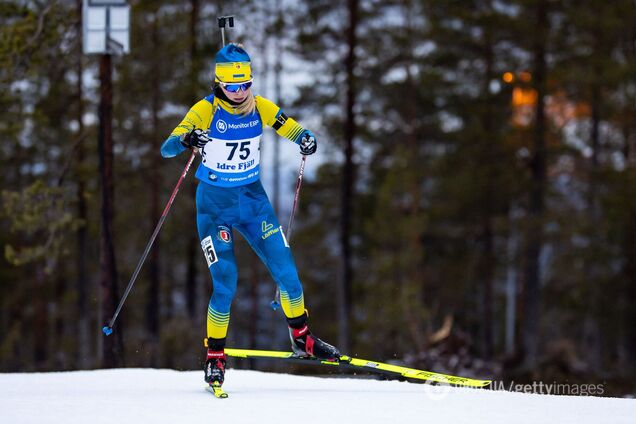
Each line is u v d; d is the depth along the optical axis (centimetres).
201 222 1792
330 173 10456
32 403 1532
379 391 1772
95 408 1469
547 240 8619
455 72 9488
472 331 13288
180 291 11156
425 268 11788
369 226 8931
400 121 9875
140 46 7262
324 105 8562
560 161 9656
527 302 8388
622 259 9662
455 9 8612
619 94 8850
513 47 8362
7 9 5572
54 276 10444
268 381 2017
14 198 5319
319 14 8212
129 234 9350
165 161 7656
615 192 9019
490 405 1539
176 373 2203
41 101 6756
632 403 1580
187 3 7912
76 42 5488
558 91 8262
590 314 10188
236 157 1762
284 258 1806
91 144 7869
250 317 11819
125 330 10231
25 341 11638
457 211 10338
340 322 8069
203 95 7556
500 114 9575
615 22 8038
